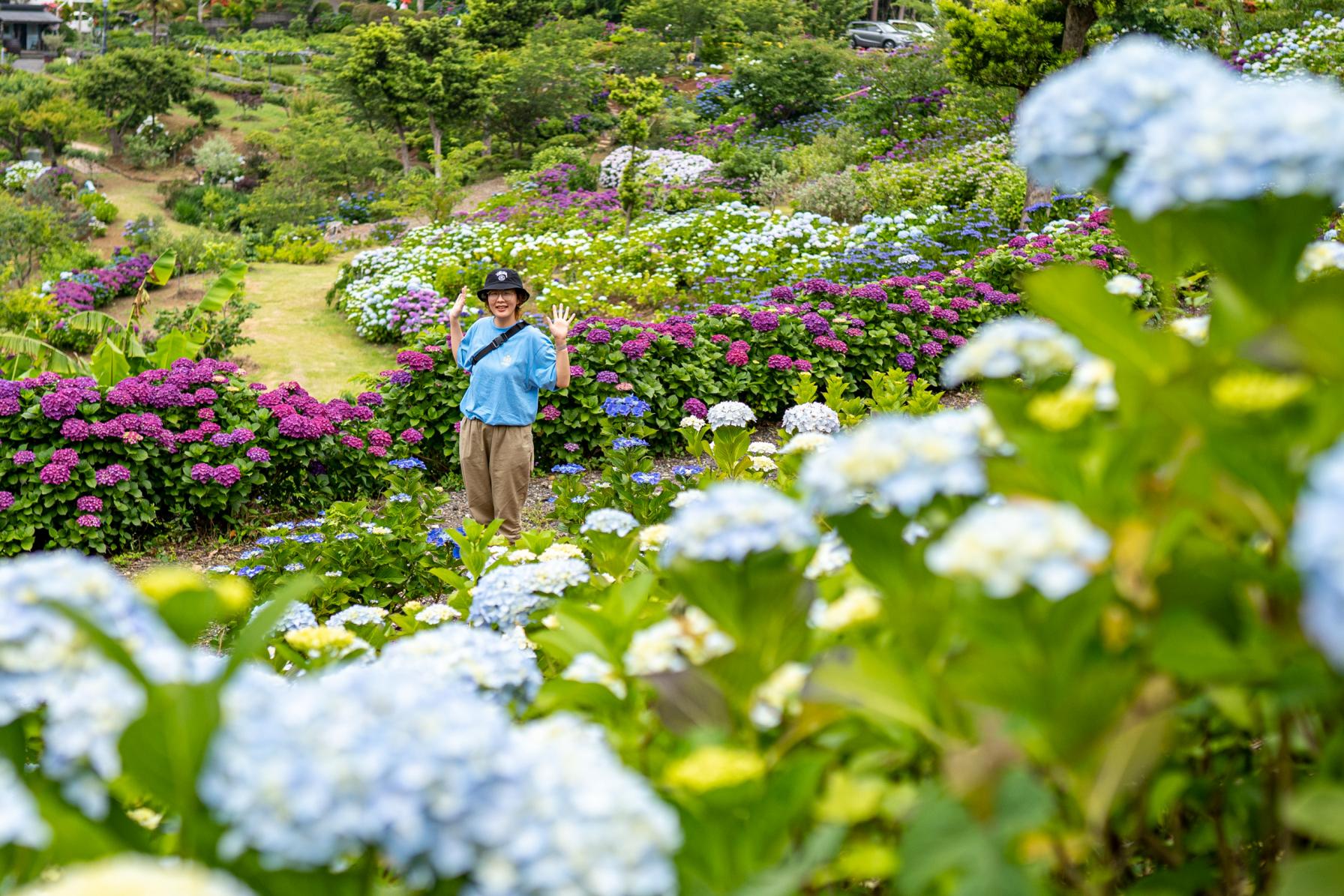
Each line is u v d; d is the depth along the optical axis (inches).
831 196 764.0
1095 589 42.4
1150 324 308.3
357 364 578.9
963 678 43.8
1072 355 59.5
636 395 398.0
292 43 2950.3
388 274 744.3
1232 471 43.4
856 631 63.0
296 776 38.3
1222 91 44.9
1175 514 46.3
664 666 64.3
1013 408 53.4
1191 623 41.8
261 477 335.9
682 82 1732.3
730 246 637.3
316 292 759.1
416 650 74.0
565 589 104.5
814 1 1918.1
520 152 1470.2
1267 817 56.4
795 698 57.1
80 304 734.5
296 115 1962.4
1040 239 554.6
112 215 1293.1
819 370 428.1
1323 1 792.9
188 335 424.5
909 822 44.6
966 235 609.0
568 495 276.7
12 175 1450.5
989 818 41.6
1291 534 43.5
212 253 858.8
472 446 259.3
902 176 749.9
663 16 1910.7
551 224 844.6
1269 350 43.0
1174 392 43.3
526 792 40.5
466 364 262.5
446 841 38.9
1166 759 59.2
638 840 39.4
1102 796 42.3
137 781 45.8
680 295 615.2
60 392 327.3
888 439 49.3
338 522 257.6
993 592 41.3
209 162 1574.8
